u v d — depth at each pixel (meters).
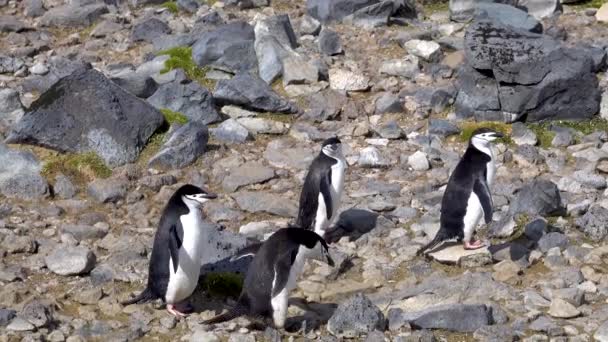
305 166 16.31
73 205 14.94
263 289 11.07
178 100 18.03
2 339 11.20
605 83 18.83
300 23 22.09
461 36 21.23
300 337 11.35
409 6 22.55
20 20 23.22
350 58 20.56
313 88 19.08
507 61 17.62
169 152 16.27
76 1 23.77
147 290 11.84
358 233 14.17
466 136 17.28
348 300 11.55
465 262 13.05
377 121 18.12
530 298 12.05
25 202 15.05
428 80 19.41
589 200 14.83
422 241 13.73
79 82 17.02
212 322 11.15
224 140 17.25
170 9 23.69
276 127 17.69
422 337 11.16
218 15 22.19
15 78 19.84
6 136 17.08
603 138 17.12
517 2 22.53
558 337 11.23
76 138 16.52
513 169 16.17
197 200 11.55
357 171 16.22
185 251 11.48
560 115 17.73
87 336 11.41
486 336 11.27
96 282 12.63
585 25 21.98
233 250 13.05
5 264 13.05
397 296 12.29
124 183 15.48
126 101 17.03
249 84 18.36
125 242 13.59
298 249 11.11
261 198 15.00
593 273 12.73
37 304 11.74
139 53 21.20
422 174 16.03
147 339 11.39
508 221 13.96
